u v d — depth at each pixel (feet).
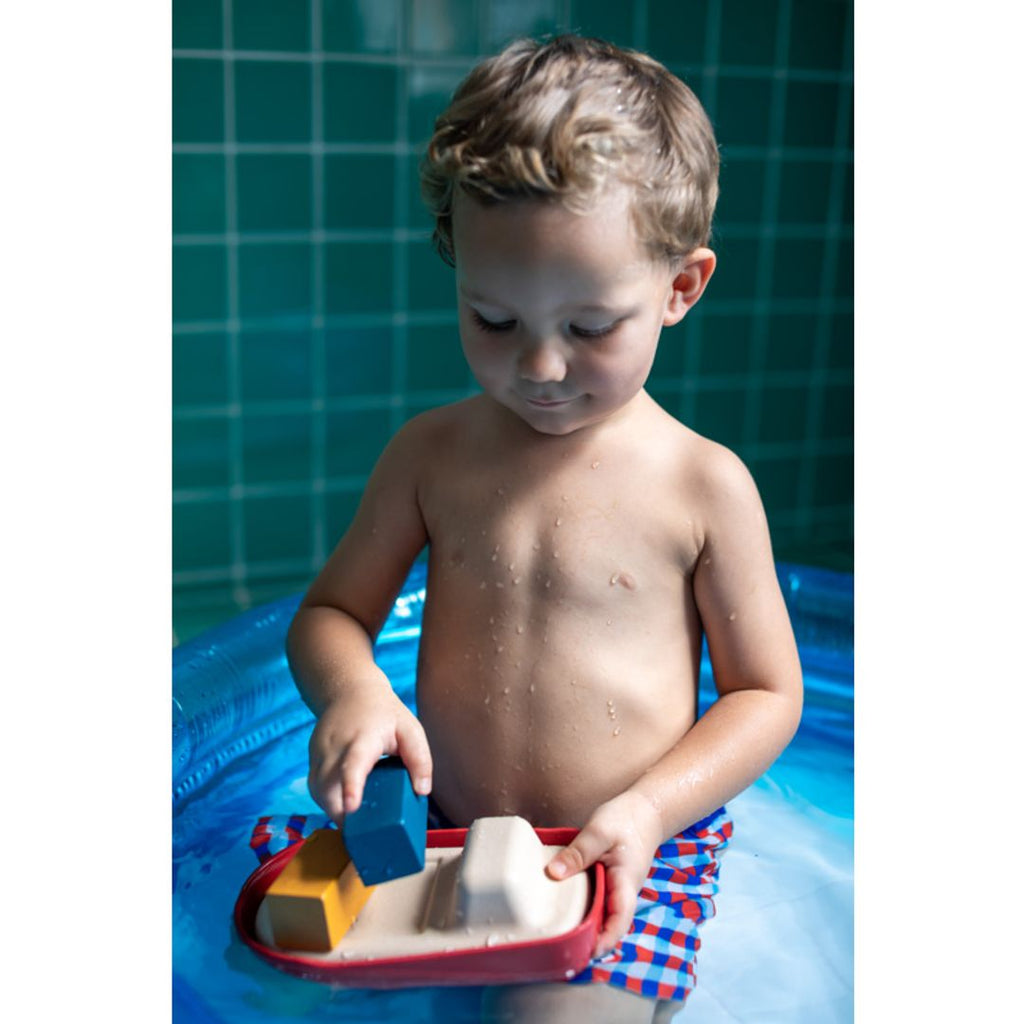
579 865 3.00
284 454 7.63
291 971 2.91
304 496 7.73
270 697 4.66
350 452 7.75
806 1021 3.01
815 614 5.20
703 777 3.23
